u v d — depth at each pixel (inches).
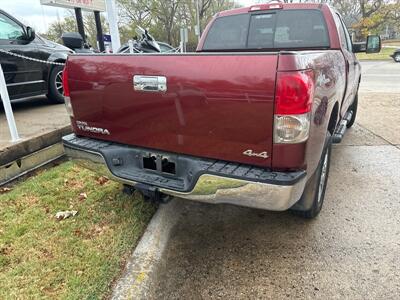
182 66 87.5
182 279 96.4
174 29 1397.6
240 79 80.8
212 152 90.4
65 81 111.3
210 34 175.6
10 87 209.3
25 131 171.8
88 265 96.6
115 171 105.6
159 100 93.4
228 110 84.1
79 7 412.8
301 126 79.2
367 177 161.3
